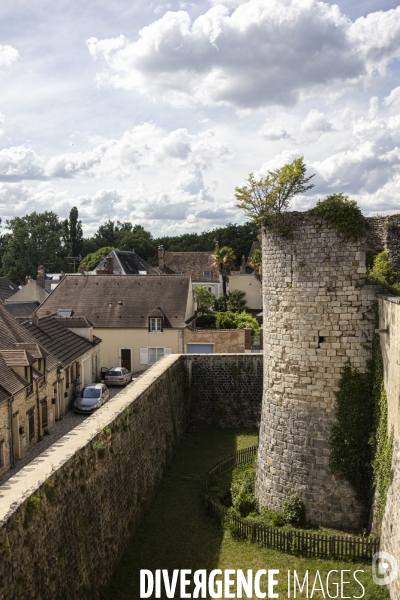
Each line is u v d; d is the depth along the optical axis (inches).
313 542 514.9
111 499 515.8
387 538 462.9
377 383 544.4
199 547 543.5
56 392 1005.2
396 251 568.1
